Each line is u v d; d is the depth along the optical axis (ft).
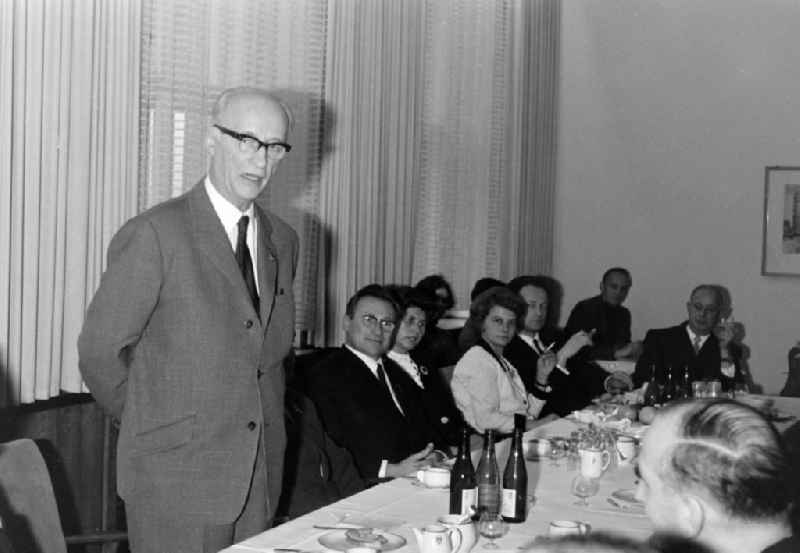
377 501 9.15
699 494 4.71
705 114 27.07
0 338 11.52
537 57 26.43
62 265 12.32
